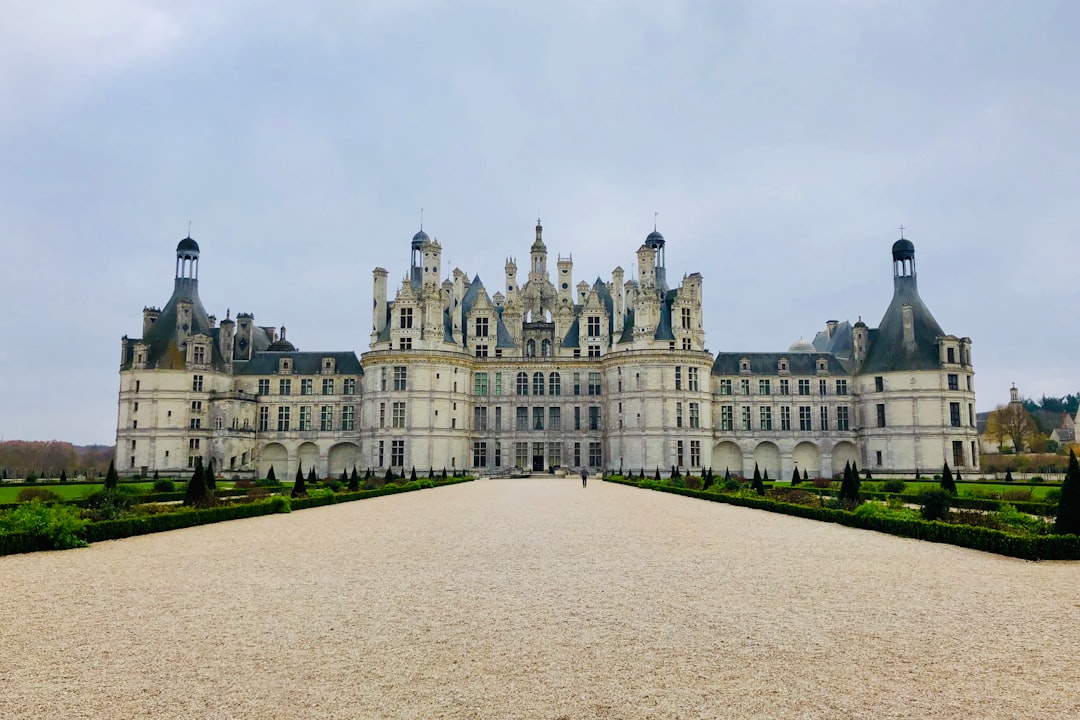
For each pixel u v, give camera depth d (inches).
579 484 3538.4
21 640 634.8
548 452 4643.2
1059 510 1136.8
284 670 555.8
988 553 1107.3
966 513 1337.4
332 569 978.1
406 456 4234.7
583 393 4675.2
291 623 689.0
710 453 4379.9
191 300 4606.3
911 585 860.0
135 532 1375.5
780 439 4579.2
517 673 549.0
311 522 1625.2
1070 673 547.2
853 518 1477.6
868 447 4436.5
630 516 1711.4
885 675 543.5
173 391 4350.4
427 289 4426.7
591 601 778.2
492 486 3319.4
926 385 4229.8
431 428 4288.9
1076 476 1120.8
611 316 4906.5
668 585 860.6
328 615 719.7
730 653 594.9
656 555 1090.7
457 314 4849.9
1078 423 6456.7
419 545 1211.9
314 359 4781.0
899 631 658.2
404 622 692.7
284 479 4628.4
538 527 1471.5
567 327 4827.8
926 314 4404.5
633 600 782.5
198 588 851.4
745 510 1891.0
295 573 949.2
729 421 4623.5
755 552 1119.6
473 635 647.8
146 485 3309.5
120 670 556.7
